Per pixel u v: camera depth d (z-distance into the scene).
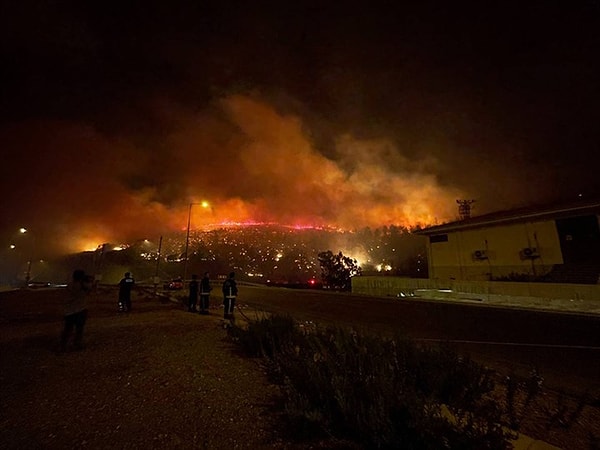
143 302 20.89
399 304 19.20
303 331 7.76
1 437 3.43
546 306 16.72
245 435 3.48
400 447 2.95
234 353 6.89
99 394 4.62
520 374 6.06
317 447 3.23
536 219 23.86
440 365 4.32
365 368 4.19
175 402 4.34
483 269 26.34
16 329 10.23
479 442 2.87
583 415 4.14
